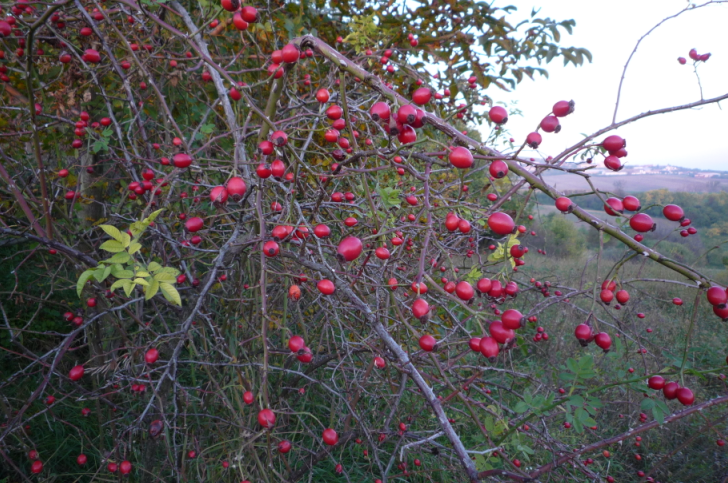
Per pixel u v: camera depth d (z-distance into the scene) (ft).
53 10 5.27
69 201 8.03
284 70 4.34
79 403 9.70
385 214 4.81
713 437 10.21
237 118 8.13
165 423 6.00
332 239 8.65
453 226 3.92
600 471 9.68
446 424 3.84
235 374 7.85
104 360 7.95
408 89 11.23
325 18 11.46
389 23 10.86
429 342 3.76
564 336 13.62
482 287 3.96
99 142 6.73
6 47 6.94
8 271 11.50
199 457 7.29
